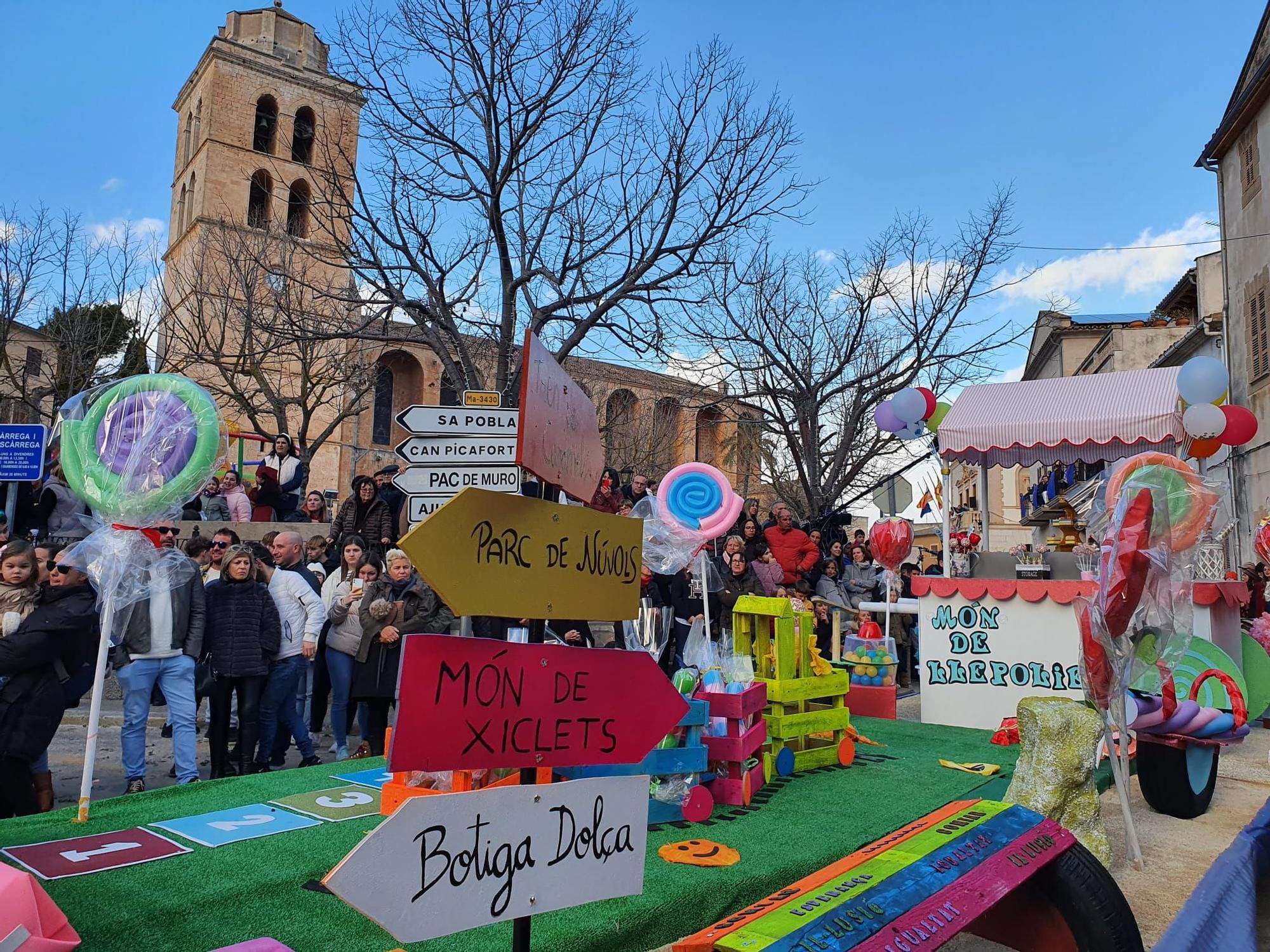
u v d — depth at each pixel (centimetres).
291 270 2283
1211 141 2408
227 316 2211
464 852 190
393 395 4006
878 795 505
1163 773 531
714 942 241
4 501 1068
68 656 498
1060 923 300
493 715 204
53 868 355
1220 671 570
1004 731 678
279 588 696
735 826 436
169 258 3719
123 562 457
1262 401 2144
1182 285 2756
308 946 288
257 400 2761
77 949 283
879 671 845
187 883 339
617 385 2747
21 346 2473
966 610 772
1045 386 845
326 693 770
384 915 173
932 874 274
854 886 266
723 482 658
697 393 2225
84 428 464
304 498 1520
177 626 598
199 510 1273
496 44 1391
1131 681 469
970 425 824
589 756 225
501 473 609
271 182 3519
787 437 2095
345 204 1574
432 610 684
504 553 214
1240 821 532
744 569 895
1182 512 476
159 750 795
